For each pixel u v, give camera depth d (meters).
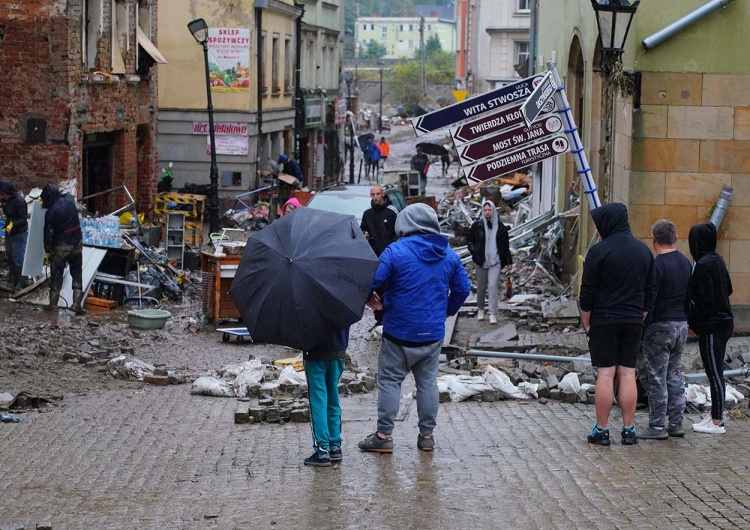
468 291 14.78
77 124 38.84
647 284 15.10
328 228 13.72
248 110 60.56
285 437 16.17
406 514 11.80
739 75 24.11
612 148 27.08
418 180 72.62
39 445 15.62
